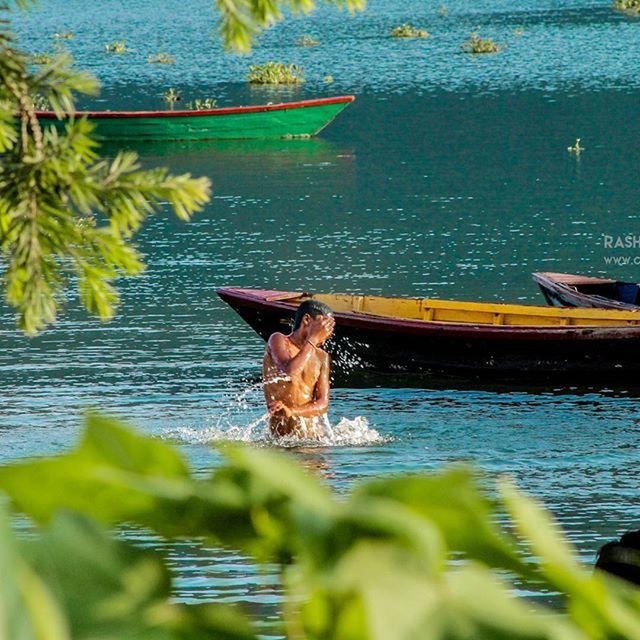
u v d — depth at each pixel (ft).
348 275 284.00
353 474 155.53
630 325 205.77
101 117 463.01
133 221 45.29
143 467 9.20
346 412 188.24
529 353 206.28
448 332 208.54
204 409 183.52
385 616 8.54
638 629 9.11
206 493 9.09
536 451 165.17
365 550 8.79
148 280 275.39
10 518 8.96
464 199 372.99
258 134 481.87
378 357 215.10
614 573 25.46
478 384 206.18
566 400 193.26
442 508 8.93
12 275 45.06
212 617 9.21
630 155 435.94
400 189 389.60
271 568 9.33
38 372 203.51
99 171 45.42
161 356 214.07
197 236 324.19
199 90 630.33
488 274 284.61
